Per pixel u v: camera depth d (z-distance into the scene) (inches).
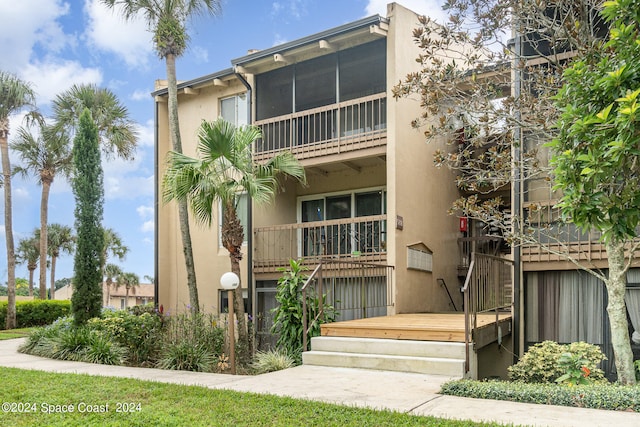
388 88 467.8
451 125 341.7
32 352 459.2
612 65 249.1
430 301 501.4
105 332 431.8
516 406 222.4
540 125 317.4
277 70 557.9
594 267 358.6
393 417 203.0
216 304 580.7
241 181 446.9
